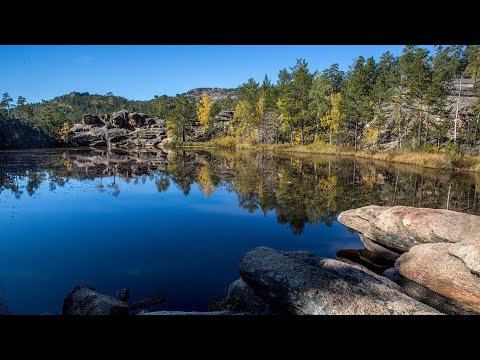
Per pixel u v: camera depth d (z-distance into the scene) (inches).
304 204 636.7
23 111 3779.5
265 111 2464.3
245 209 601.9
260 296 240.2
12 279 319.6
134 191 769.6
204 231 477.4
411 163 1298.0
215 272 336.5
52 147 2623.0
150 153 1951.3
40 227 497.4
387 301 208.2
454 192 743.1
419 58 1523.1
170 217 553.0
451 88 1738.4
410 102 1604.3
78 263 360.5
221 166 1240.2
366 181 892.0
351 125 1984.5
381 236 406.0
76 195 727.7
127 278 323.0
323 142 1982.0
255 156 1676.9
